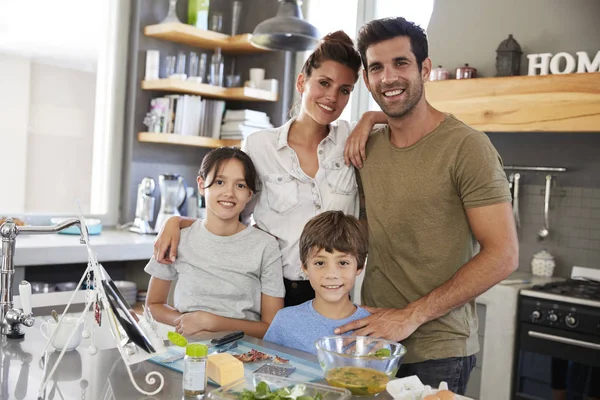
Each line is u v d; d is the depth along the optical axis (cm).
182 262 209
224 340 169
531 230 385
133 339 139
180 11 457
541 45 373
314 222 186
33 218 406
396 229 195
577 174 368
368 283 206
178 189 430
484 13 395
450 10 409
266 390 126
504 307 328
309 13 460
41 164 417
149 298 216
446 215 189
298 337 183
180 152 468
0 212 401
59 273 402
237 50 478
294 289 213
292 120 222
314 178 213
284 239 213
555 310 312
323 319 185
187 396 134
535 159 384
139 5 434
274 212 215
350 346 155
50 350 164
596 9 355
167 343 169
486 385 334
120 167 444
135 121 437
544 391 317
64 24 420
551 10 370
